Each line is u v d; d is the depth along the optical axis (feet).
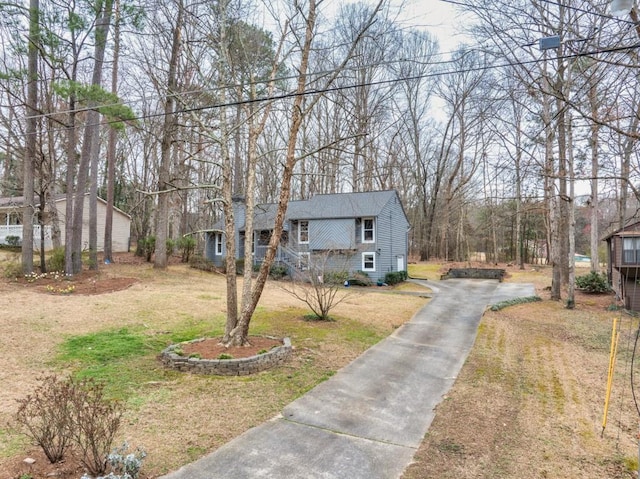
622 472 14.94
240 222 88.22
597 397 22.52
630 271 50.90
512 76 55.06
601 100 30.68
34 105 46.96
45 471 13.60
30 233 50.60
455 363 28.84
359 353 30.66
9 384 21.67
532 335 37.68
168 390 21.99
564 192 54.39
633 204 73.46
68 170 51.65
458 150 126.41
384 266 81.05
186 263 79.41
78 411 14.30
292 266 69.36
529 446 16.90
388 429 18.44
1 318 33.17
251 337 31.55
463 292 67.97
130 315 37.73
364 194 85.87
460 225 131.85
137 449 14.99
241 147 73.26
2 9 40.88
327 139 70.69
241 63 31.58
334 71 28.43
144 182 96.27
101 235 97.09
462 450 16.56
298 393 22.45
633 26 22.17
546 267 113.70
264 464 15.15
